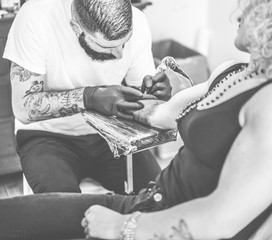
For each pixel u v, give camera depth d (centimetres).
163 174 146
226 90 130
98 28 169
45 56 184
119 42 172
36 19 181
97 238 137
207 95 136
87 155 197
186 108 138
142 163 194
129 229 130
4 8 234
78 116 193
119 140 156
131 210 147
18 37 183
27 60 182
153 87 176
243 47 131
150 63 202
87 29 171
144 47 198
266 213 132
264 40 121
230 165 119
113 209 153
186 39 343
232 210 117
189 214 122
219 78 142
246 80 128
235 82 129
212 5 329
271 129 115
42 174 180
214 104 130
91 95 175
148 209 145
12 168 266
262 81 125
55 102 181
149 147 158
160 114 162
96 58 184
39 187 176
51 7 182
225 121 128
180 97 160
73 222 151
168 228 125
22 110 187
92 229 136
